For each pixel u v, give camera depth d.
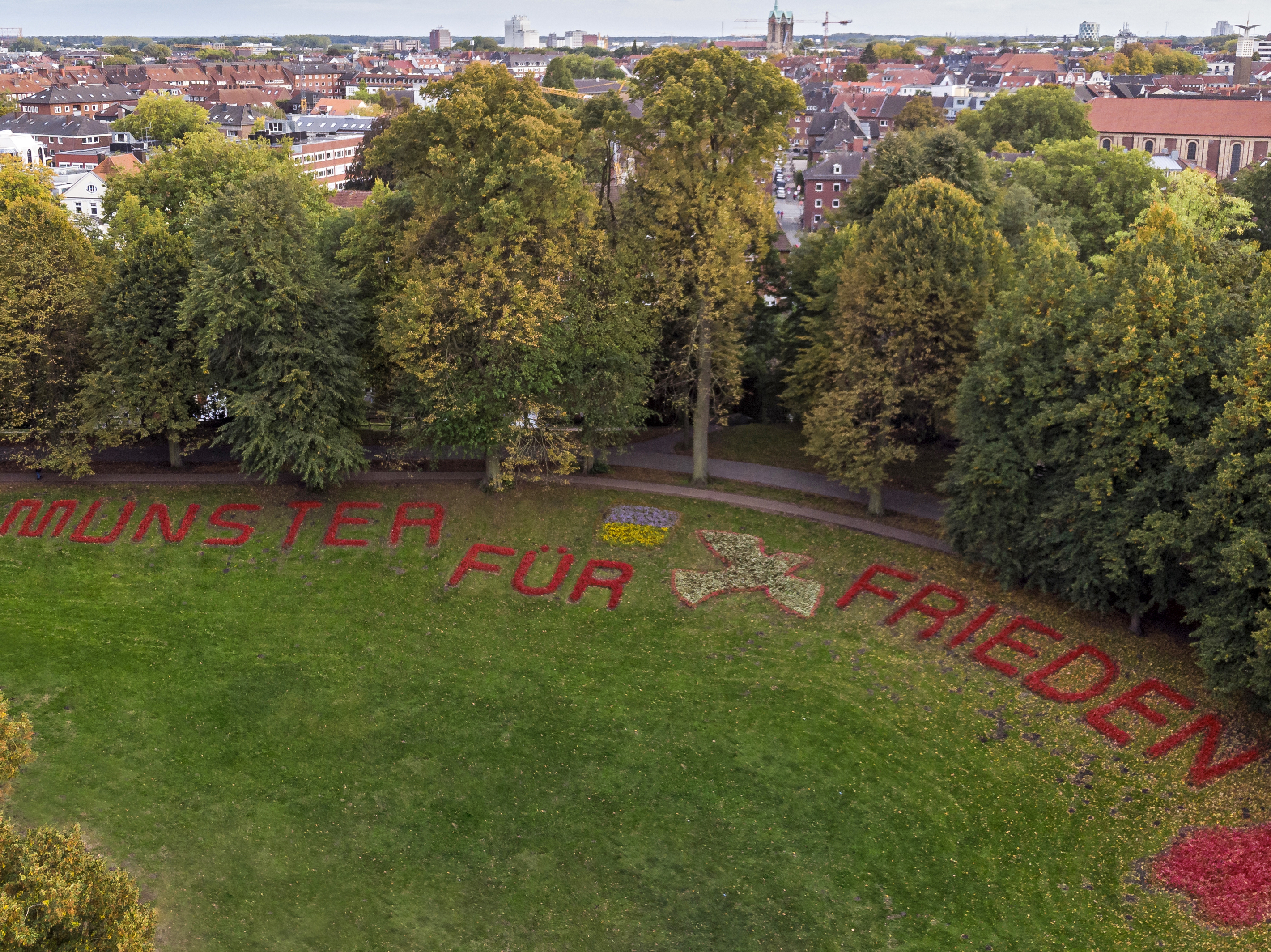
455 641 52.84
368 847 39.72
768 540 59.59
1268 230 88.06
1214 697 43.84
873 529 59.44
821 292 70.69
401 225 64.31
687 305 62.62
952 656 49.62
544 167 55.84
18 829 39.47
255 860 38.97
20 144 187.25
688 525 60.97
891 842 39.47
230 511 60.91
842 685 48.56
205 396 64.81
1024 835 39.41
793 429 75.31
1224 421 40.59
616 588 56.38
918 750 44.12
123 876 27.78
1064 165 94.94
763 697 48.06
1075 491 47.25
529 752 44.94
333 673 50.22
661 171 61.28
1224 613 40.81
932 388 57.47
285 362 57.75
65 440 61.94
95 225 82.06
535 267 60.12
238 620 53.84
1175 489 43.97
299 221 59.31
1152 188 82.56
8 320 58.69
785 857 38.97
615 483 65.56
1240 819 38.16
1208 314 44.56
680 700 48.09
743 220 63.22
